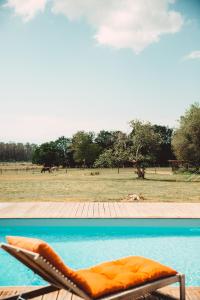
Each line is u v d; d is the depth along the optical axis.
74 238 8.94
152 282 3.48
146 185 24.59
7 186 24.11
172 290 4.15
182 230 9.04
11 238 3.28
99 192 19.02
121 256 7.23
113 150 36.25
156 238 8.85
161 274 3.55
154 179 33.06
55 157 103.12
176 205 11.59
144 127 34.22
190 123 43.12
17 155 170.62
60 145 104.38
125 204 11.91
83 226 9.12
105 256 7.23
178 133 44.59
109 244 8.24
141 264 3.72
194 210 10.41
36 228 9.09
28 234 9.08
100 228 9.09
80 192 19.02
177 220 9.07
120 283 3.27
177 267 6.49
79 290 3.04
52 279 3.18
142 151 34.66
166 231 9.03
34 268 3.26
